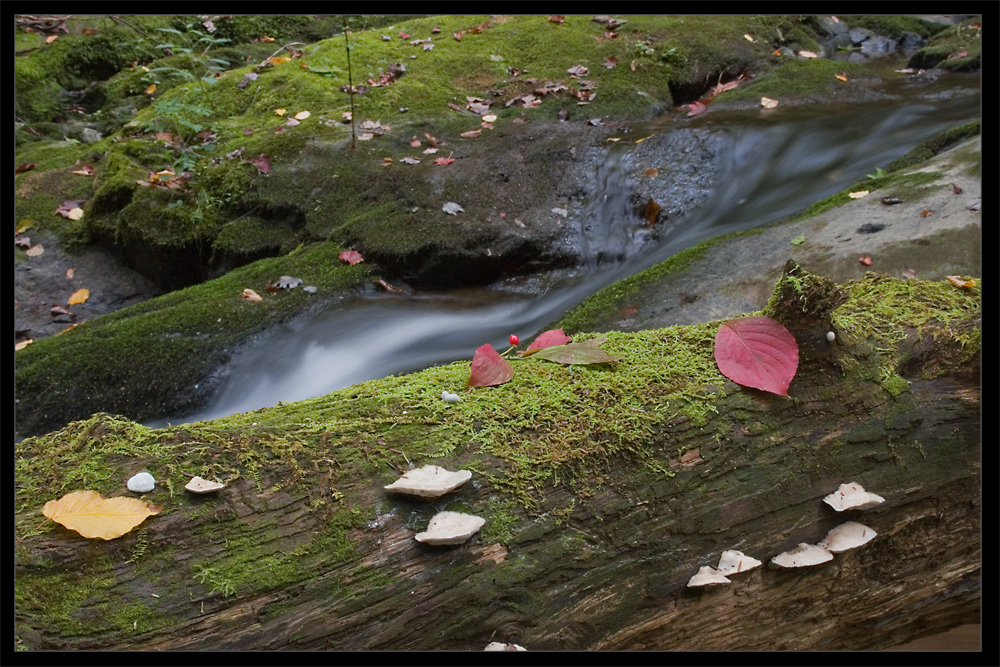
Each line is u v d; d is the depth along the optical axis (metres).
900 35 8.12
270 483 1.52
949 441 1.88
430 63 6.35
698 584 1.63
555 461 1.63
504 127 5.35
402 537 1.51
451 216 4.27
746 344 1.87
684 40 6.65
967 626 2.05
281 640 1.41
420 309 3.95
